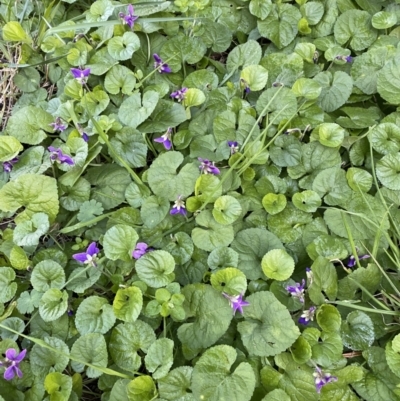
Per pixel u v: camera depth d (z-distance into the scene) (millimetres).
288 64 557
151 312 418
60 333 430
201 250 459
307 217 471
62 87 573
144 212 466
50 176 510
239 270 421
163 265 433
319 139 501
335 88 543
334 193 478
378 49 560
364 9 608
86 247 475
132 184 486
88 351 406
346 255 441
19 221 472
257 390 394
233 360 388
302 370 393
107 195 493
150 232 467
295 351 399
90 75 568
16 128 523
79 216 475
